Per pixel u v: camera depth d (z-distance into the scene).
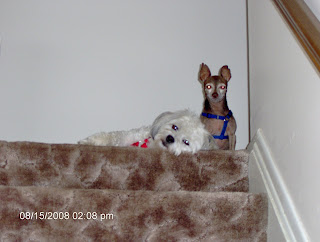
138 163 1.89
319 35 1.32
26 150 1.85
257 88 1.94
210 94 2.46
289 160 1.53
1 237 1.45
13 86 2.90
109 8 3.12
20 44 2.99
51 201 1.49
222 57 3.05
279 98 1.65
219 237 1.54
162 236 1.51
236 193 1.59
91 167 1.87
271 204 1.59
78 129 2.85
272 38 1.76
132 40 3.07
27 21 3.05
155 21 3.12
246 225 1.57
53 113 2.87
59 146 1.87
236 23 3.12
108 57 3.02
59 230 1.47
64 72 2.96
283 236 1.48
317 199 1.31
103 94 2.94
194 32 3.10
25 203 1.47
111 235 1.49
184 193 1.56
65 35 3.04
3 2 3.07
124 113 2.91
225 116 2.47
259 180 1.76
